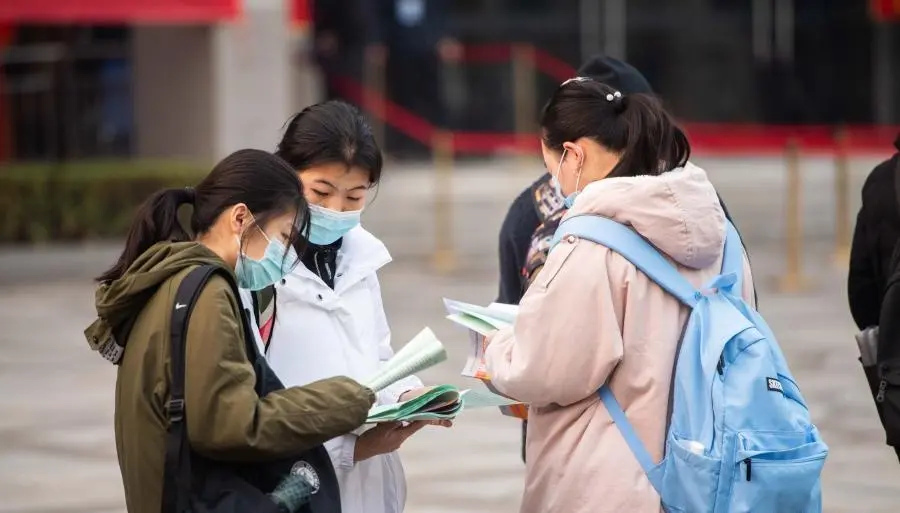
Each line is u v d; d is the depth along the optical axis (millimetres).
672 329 12016
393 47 84125
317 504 11195
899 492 22438
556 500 12242
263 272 11438
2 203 52625
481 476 23797
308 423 10773
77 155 62562
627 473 11867
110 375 32875
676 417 11734
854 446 25234
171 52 56781
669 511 11781
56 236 53656
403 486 13547
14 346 36469
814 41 89688
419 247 54625
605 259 11953
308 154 12484
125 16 50406
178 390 10570
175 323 10641
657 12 88562
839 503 21891
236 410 10484
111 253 51000
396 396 12992
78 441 26625
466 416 28359
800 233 58062
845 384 30234
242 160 11391
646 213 11906
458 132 86125
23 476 24188
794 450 11609
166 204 11391
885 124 90062
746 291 12859
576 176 12938
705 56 89250
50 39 62312
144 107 57844
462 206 67750
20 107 62906
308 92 77250
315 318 12602
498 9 86375
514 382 12023
